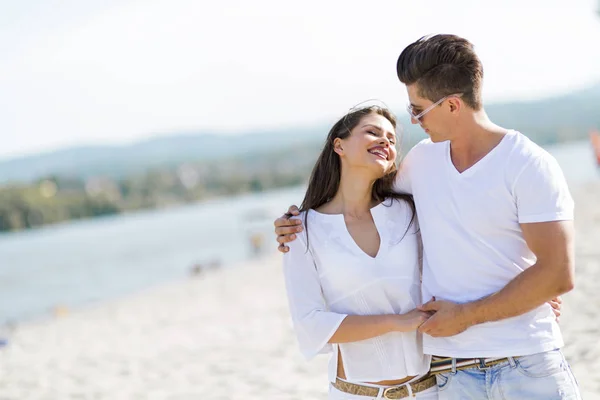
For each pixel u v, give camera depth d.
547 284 2.71
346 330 3.03
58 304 29.64
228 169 195.12
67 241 93.12
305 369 7.52
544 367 2.82
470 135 2.93
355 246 3.14
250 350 9.08
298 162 191.62
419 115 2.99
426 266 3.09
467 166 2.95
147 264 45.09
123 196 168.38
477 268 2.90
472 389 2.92
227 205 161.25
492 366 2.89
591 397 4.95
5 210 135.50
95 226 138.25
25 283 43.00
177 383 7.91
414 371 3.09
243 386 7.22
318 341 3.08
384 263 3.12
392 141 3.22
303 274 3.17
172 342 10.88
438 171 3.02
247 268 23.77
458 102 2.88
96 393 8.07
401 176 3.25
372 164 3.14
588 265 9.95
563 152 100.56
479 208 2.87
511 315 2.79
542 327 2.86
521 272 2.79
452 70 2.85
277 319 11.23
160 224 111.88
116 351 10.88
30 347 12.91
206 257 43.31
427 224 3.05
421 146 3.16
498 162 2.85
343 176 3.25
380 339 3.10
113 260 52.41
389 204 3.27
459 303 2.92
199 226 89.75
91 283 37.97
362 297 3.11
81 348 11.81
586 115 161.75
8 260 67.44
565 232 2.71
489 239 2.88
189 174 181.75
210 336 10.82
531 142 2.85
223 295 16.80
